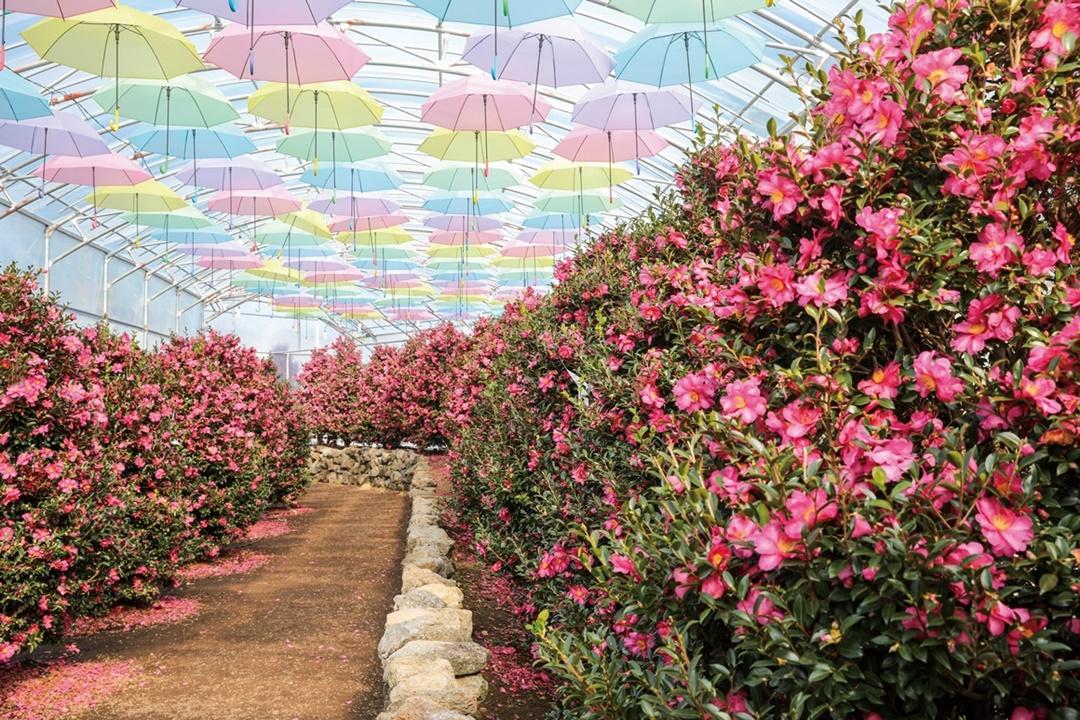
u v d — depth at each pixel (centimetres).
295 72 911
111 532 560
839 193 189
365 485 1496
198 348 943
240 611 634
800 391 180
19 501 486
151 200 1427
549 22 862
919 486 152
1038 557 142
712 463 213
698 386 222
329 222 1850
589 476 369
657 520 209
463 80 1017
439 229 1941
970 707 161
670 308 354
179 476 721
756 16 1047
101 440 616
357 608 638
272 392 1185
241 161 1376
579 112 1038
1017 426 162
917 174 192
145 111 1047
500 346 746
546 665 213
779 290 198
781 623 151
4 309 514
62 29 837
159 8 1221
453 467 816
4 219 1650
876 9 936
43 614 482
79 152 1088
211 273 2900
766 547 153
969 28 195
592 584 346
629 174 1341
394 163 2150
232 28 898
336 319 3872
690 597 190
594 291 493
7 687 460
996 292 170
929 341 196
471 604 641
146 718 417
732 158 370
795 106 1234
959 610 140
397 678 409
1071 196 186
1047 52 186
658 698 177
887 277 181
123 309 2338
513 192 2212
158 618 614
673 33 823
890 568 143
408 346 1574
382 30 1396
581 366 450
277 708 429
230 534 873
